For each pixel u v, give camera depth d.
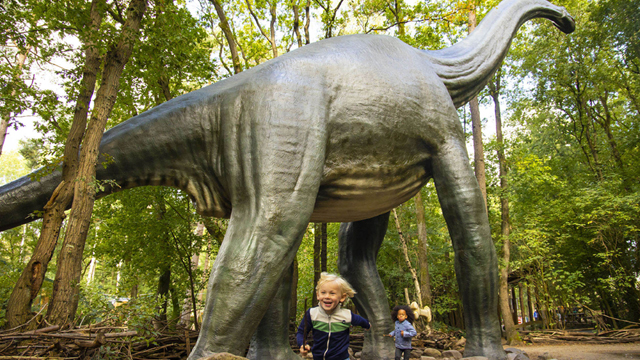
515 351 4.58
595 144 14.21
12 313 4.01
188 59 7.02
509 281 14.27
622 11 11.59
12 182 3.86
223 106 3.32
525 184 12.60
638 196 10.42
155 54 5.73
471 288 4.01
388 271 15.02
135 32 5.11
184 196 9.17
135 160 3.39
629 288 12.45
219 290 2.80
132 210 9.05
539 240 11.65
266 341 3.79
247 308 2.78
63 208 4.23
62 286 4.18
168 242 8.93
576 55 13.35
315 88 3.34
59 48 5.29
